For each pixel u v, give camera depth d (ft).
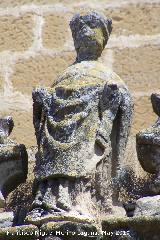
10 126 35.40
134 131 39.24
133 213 32.65
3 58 41.09
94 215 32.63
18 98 40.45
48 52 40.98
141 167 35.40
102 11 41.22
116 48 40.55
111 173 33.73
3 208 35.06
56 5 41.55
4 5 41.93
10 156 34.40
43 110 33.86
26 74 40.81
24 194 35.63
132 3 41.19
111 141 33.91
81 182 32.83
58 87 33.96
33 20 41.50
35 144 39.60
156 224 31.48
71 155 32.94
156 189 32.99
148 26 40.88
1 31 41.50
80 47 35.22
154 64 40.32
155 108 34.37
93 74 34.32
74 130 33.19
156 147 33.50
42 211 32.50
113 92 33.91
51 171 32.89
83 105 33.50
